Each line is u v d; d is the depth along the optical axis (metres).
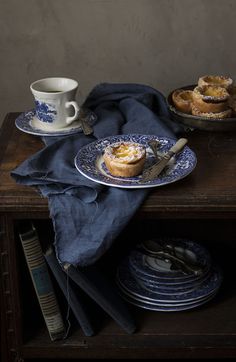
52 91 1.45
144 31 1.63
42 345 1.33
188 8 1.61
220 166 1.31
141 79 1.68
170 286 1.37
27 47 1.64
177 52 1.65
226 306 1.39
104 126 1.40
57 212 1.20
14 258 1.26
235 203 1.21
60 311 1.33
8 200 1.21
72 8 1.60
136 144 1.28
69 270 1.25
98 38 1.63
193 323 1.35
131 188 1.21
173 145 1.33
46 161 1.29
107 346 1.32
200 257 1.44
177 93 1.50
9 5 1.59
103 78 1.67
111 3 1.60
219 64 1.66
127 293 1.39
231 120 1.40
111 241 1.20
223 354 1.33
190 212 1.23
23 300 1.34
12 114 1.55
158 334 1.33
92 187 1.20
